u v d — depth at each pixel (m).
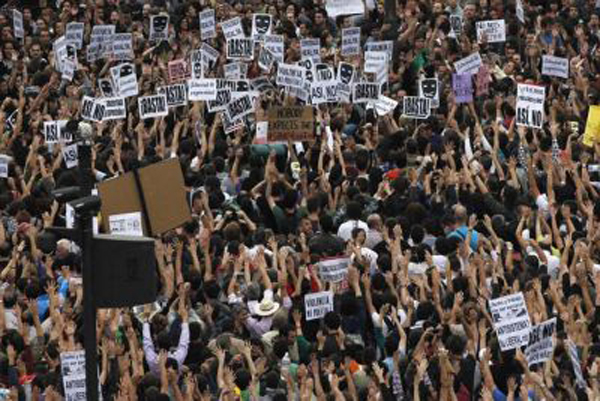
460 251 44.47
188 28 71.69
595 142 56.50
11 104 61.94
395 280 43.78
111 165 53.81
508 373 39.97
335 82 59.25
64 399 39.12
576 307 42.19
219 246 46.00
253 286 42.66
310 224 48.00
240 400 38.19
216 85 57.34
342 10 74.50
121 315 41.62
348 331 42.44
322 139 54.22
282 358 40.53
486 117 58.78
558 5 75.88
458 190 50.91
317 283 43.75
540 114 55.03
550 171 50.16
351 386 38.47
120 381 38.78
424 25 70.06
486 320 41.22
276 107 54.38
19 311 41.22
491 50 70.50
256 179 52.59
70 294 42.44
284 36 68.19
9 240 48.38
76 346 39.97
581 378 38.81
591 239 47.16
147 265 28.62
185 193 46.03
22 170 56.75
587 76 67.88
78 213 28.61
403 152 53.94
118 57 66.94
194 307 42.91
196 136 57.53
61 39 63.19
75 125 53.25
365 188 51.09
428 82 58.84
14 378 39.25
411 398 38.59
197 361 40.34
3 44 70.12
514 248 47.75
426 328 40.69
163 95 56.78
